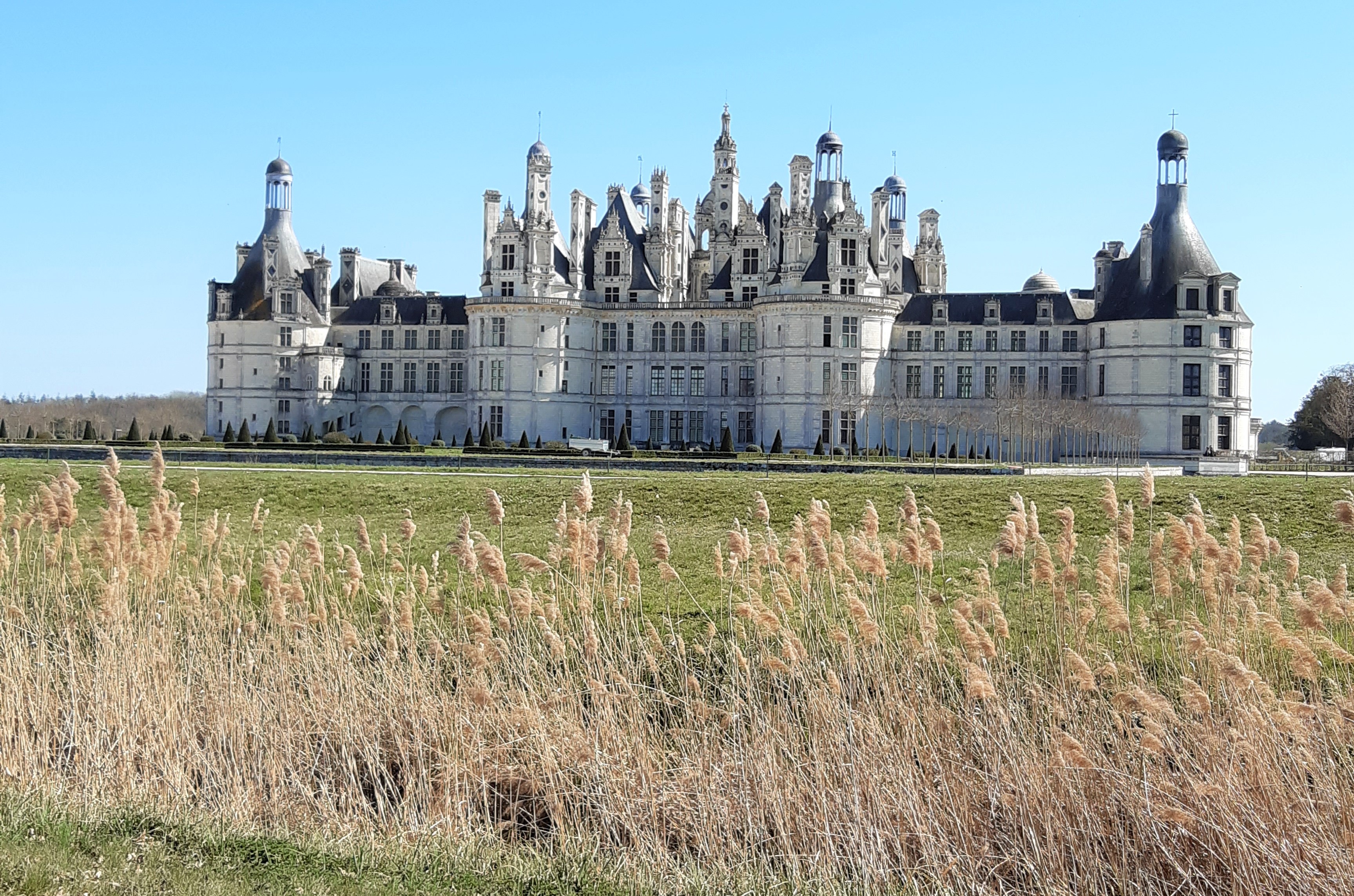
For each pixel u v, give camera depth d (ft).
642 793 70.79
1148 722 65.82
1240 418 432.66
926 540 84.07
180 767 75.05
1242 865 60.18
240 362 518.78
